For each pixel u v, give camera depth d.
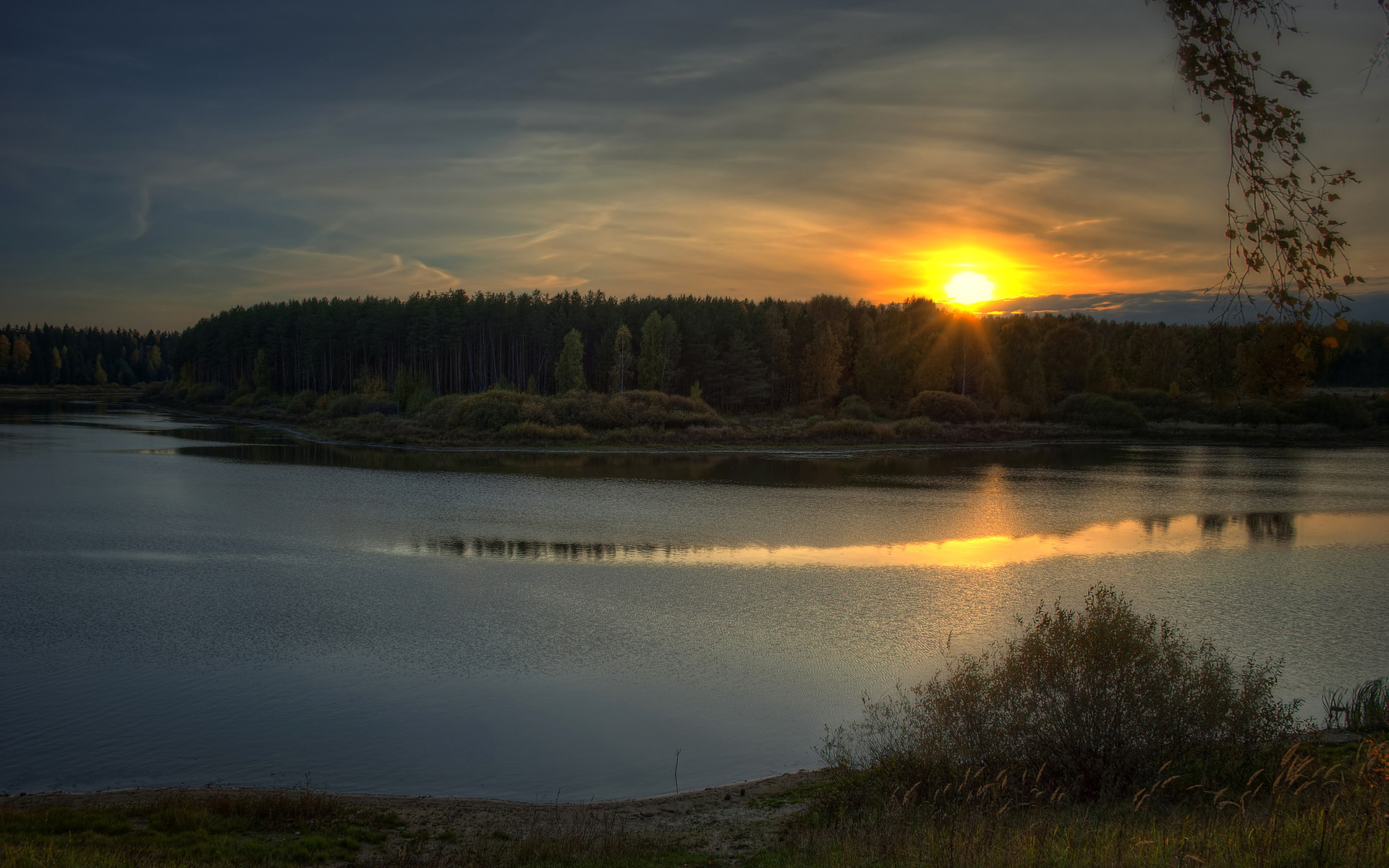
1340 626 29.70
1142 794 12.70
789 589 33.91
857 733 20.62
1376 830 9.99
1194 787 13.15
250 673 24.03
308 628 27.98
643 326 131.75
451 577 35.00
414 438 95.81
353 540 42.44
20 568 35.19
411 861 13.49
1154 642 15.52
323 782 18.12
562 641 27.22
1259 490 64.31
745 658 25.97
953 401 118.62
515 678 24.12
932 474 74.56
